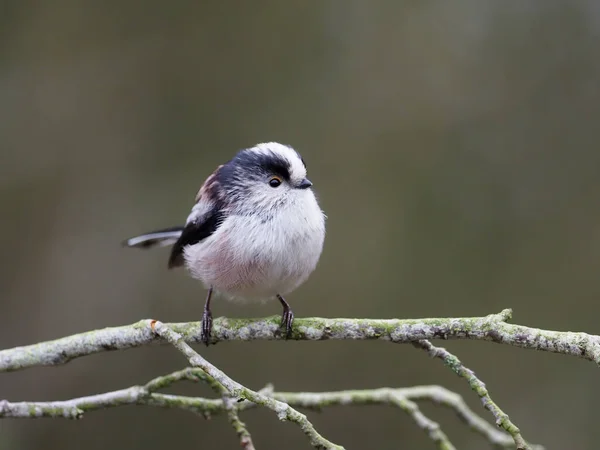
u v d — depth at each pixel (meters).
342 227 13.02
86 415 11.45
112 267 12.68
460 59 13.62
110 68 13.31
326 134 13.38
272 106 13.44
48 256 12.62
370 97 13.53
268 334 6.30
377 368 12.21
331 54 13.60
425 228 13.09
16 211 12.73
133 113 13.29
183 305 12.50
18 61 13.02
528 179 13.22
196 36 13.45
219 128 13.34
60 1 13.02
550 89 13.48
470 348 12.30
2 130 12.85
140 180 13.11
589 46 13.48
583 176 13.16
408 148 13.38
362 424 11.88
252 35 13.49
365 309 12.67
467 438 11.70
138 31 13.36
